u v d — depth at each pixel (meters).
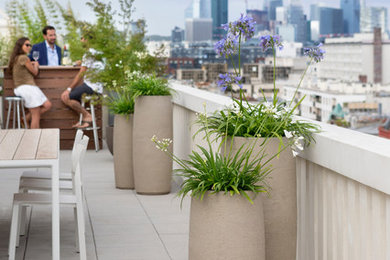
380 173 2.56
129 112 6.62
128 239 4.71
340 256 3.08
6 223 5.17
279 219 3.24
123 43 8.15
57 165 3.54
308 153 3.36
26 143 4.16
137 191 6.37
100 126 9.73
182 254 4.32
